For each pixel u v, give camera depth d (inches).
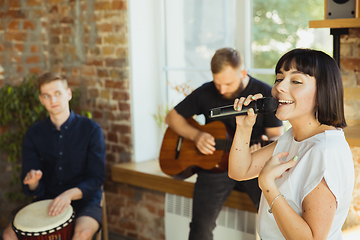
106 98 129.7
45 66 140.9
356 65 84.7
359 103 85.5
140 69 124.4
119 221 132.8
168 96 128.3
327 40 95.7
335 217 44.9
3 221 140.2
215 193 94.1
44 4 139.0
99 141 105.8
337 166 42.9
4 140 133.3
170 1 122.9
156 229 123.1
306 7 98.1
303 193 43.4
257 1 106.2
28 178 98.5
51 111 104.6
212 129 96.4
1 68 135.5
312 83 44.9
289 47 102.4
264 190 44.4
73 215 92.3
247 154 54.5
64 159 106.6
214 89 96.5
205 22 116.7
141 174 117.6
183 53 123.0
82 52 132.8
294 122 48.1
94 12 127.2
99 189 108.9
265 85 91.9
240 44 110.0
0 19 135.1
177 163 100.9
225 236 103.2
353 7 73.8
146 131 128.4
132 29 121.1
